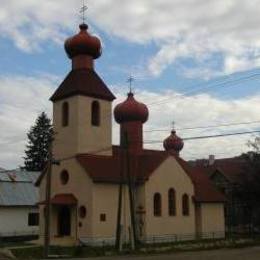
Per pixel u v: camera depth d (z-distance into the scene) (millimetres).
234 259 38000
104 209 48625
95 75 53406
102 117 52688
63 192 51219
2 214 60625
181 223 53125
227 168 77688
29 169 92125
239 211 71375
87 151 50938
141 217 50156
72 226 49625
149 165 52125
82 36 53094
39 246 48562
